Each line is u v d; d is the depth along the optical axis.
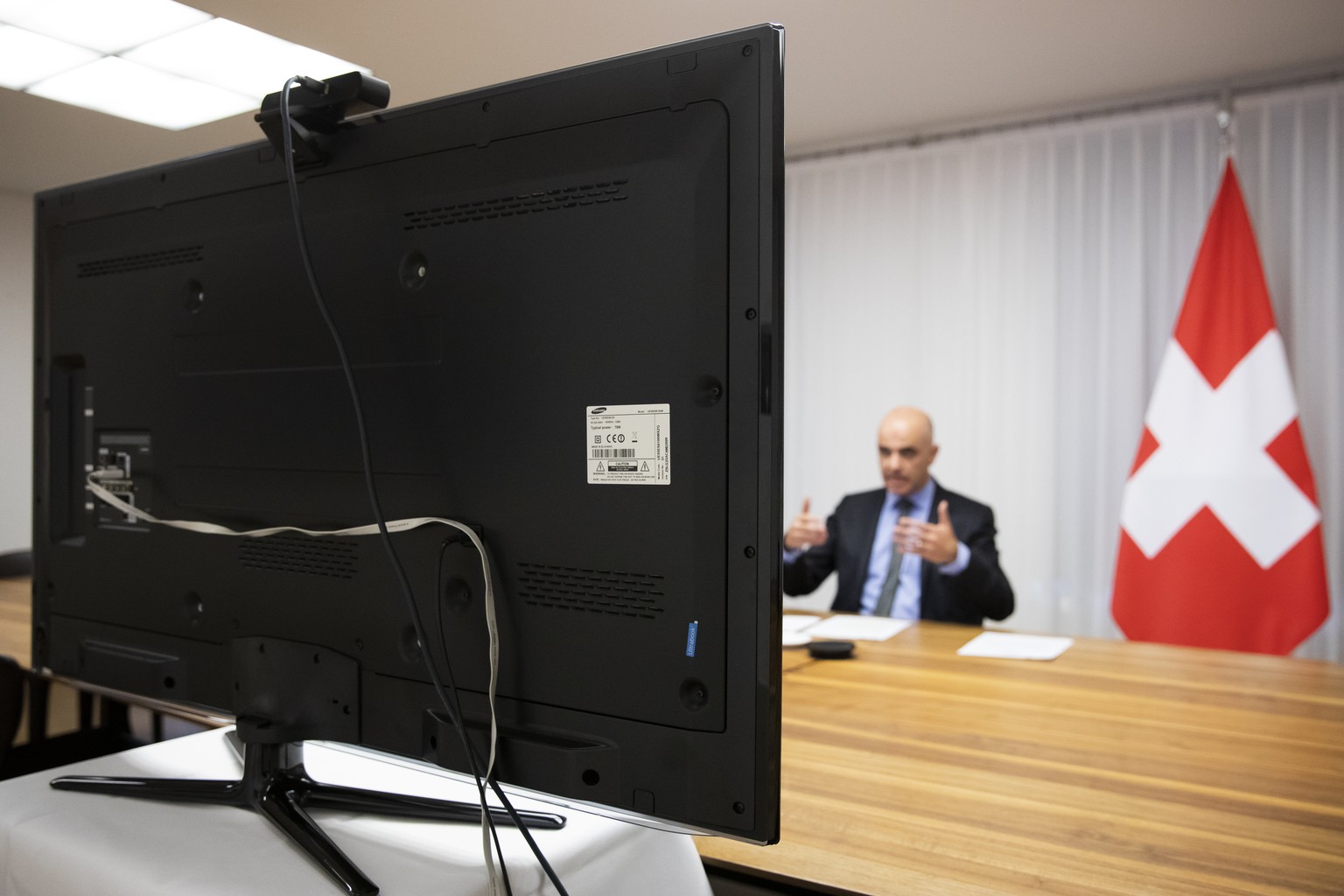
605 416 0.66
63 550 1.00
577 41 3.01
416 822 0.81
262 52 3.09
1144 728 1.38
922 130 4.05
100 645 0.97
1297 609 3.15
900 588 2.86
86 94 3.45
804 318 4.38
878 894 0.83
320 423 0.80
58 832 0.80
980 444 3.96
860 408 4.25
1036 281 3.85
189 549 0.89
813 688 1.64
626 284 0.65
